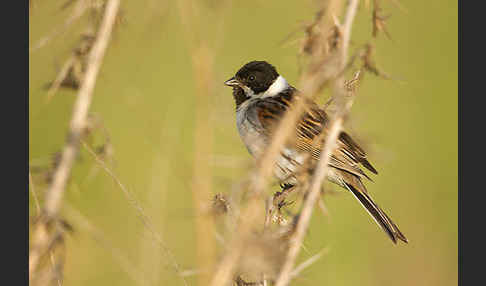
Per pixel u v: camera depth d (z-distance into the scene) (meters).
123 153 13.71
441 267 13.12
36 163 6.16
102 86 13.53
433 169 14.99
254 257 6.15
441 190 14.55
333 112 7.18
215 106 10.76
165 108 13.14
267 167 6.41
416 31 17.20
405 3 17.75
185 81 14.17
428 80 15.90
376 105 15.31
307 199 6.57
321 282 12.68
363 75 7.00
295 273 6.29
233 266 6.16
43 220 5.95
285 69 14.36
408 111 15.59
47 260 5.93
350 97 6.96
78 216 6.15
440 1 17.86
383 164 15.02
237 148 12.27
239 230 6.20
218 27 11.01
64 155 6.16
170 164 10.84
